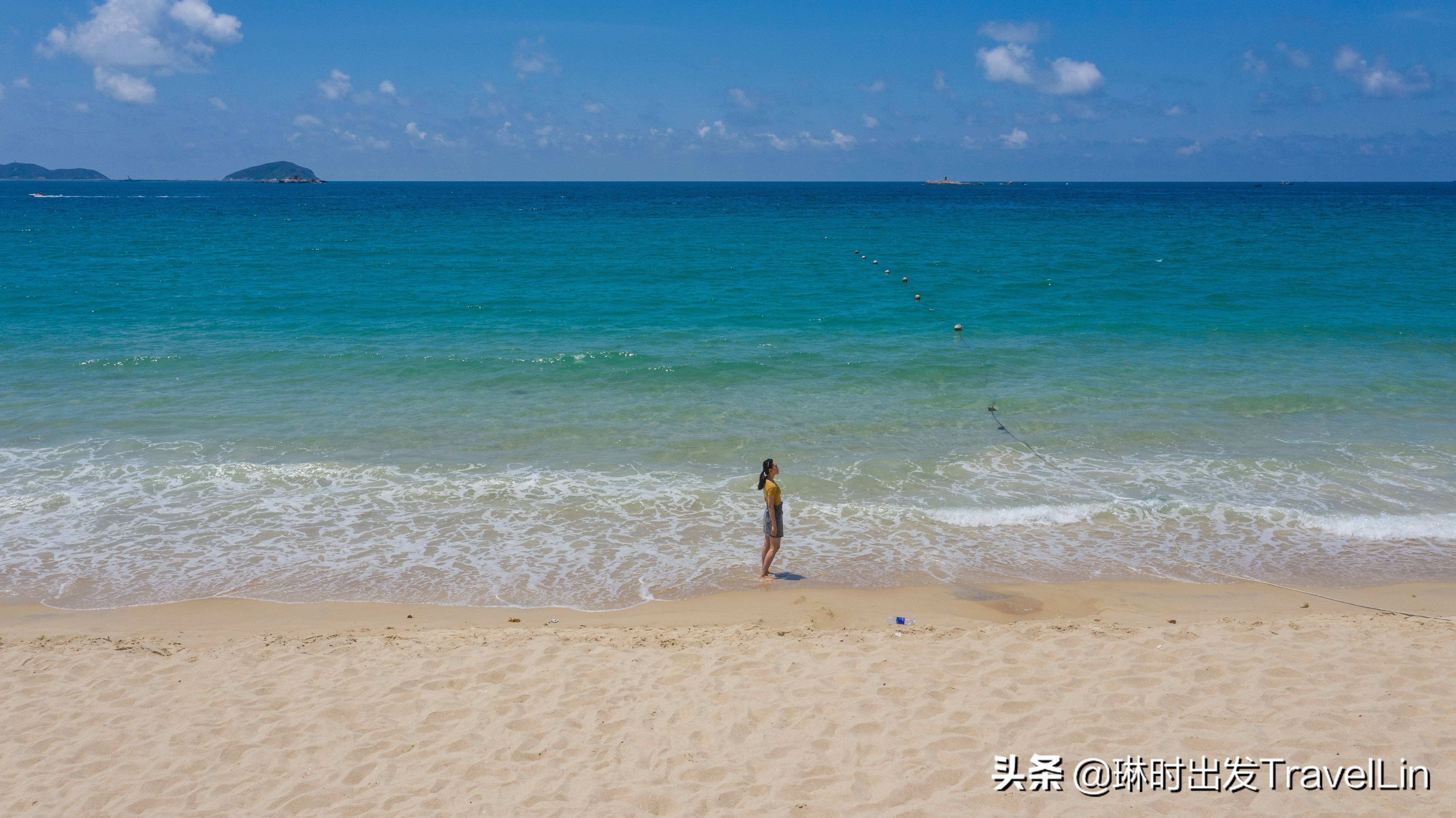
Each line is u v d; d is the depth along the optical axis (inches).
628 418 616.4
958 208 4099.4
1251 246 1862.7
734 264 1584.6
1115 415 614.9
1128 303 1115.3
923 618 344.8
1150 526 439.5
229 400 649.6
